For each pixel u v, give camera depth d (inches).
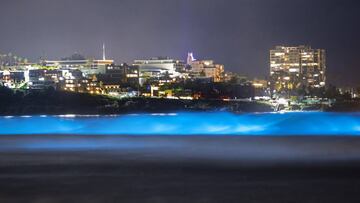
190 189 3034.0
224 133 7805.1
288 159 4313.5
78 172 3683.6
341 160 4210.1
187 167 3895.2
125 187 3105.3
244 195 2871.6
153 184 3193.9
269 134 7539.4
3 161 4333.2
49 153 4940.9
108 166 3981.3
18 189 3053.6
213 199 2790.4
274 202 2721.5
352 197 2802.7
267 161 4188.0
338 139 6437.0
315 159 4293.8
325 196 2829.7
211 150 5147.6
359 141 6097.4
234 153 4832.7
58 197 2849.4
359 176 3388.3
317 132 7839.6
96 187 3102.9
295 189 3002.0
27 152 5059.1
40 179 3390.7
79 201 2758.4
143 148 5398.6
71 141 6397.6
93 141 6358.3
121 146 5639.8
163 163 4133.9
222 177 3415.4
